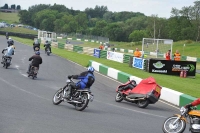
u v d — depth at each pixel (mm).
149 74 28906
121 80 23188
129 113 12953
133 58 33625
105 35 131375
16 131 8547
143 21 131125
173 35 107312
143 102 14633
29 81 19188
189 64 30188
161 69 30297
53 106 12688
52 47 59875
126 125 10617
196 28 103250
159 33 107000
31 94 15016
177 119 9375
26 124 9414
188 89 21609
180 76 30047
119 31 127375
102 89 18938
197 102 9125
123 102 15664
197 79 29344
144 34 112688
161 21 111250
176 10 109125
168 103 16625
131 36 113188
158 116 12977
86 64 32219
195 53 74750
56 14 165375
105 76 25375
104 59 42125
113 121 11039
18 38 75688
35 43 42719
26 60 31406
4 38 67625
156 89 14727
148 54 47031
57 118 10609
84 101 12352
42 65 28625
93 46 76125
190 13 106688
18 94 14703
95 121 10727
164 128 9648
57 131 8938
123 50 69875
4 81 18234
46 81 19906
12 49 24141
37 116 10609
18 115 10508
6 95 14164
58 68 27609
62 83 19734
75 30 143500
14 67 25297
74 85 12500
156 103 16312
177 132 9383
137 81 20812
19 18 187875
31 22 179125
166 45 44500
